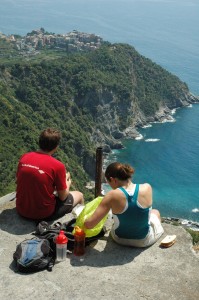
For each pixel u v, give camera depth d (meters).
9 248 7.61
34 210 8.15
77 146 129.00
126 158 139.12
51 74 149.38
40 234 7.76
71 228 7.92
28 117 123.88
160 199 106.06
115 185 7.35
